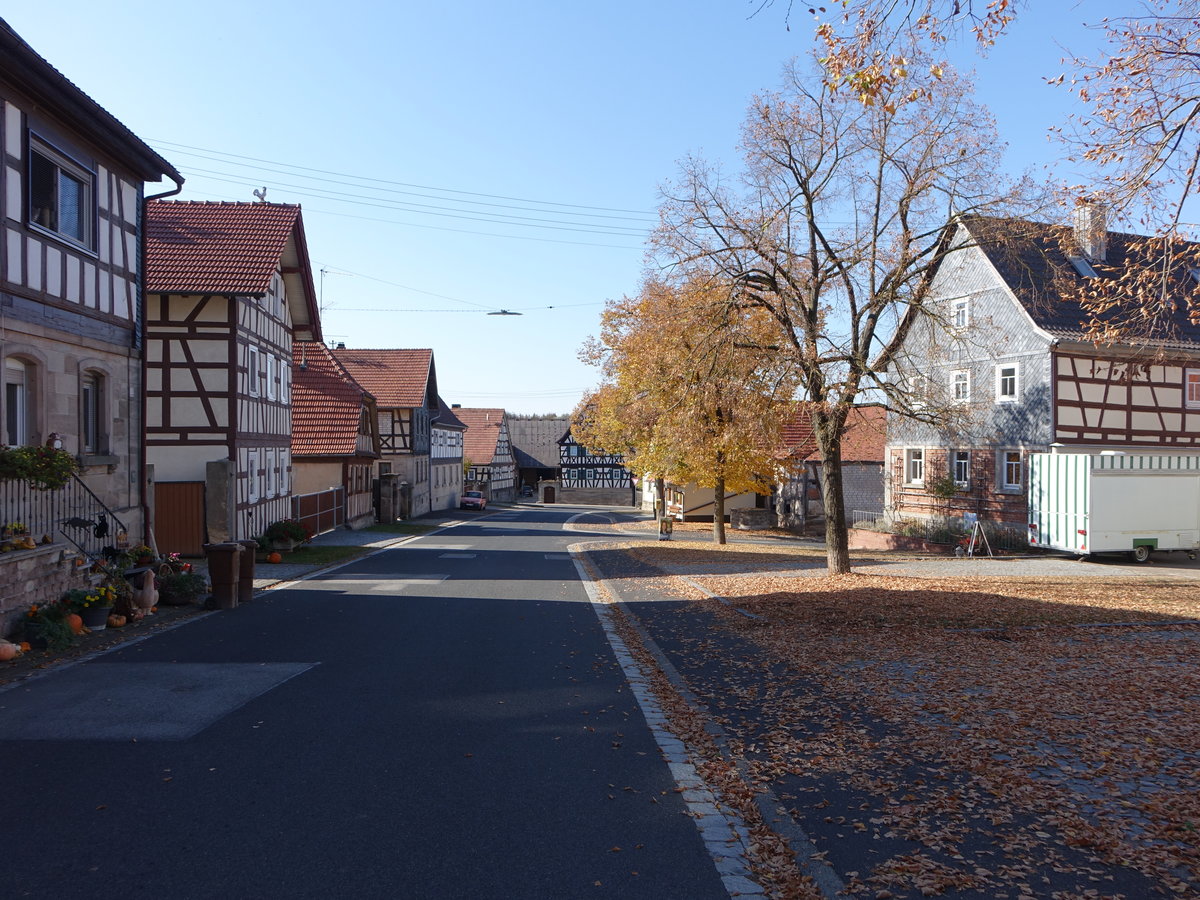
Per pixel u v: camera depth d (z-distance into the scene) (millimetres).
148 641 10656
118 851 4496
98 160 13461
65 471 11070
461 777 5781
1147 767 5973
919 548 31422
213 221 24328
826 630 11727
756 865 4520
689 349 18016
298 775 5730
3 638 9812
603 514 63219
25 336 11562
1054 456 25797
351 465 37469
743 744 6746
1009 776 5812
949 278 32062
